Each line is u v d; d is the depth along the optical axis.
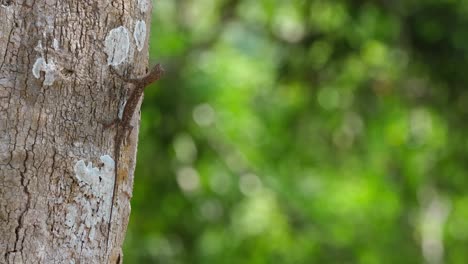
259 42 12.14
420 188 12.63
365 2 10.40
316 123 11.98
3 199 3.16
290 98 11.84
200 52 11.52
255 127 12.12
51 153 3.23
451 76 10.80
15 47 3.19
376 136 11.84
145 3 3.57
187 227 10.69
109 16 3.38
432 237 14.14
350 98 11.47
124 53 3.44
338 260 12.30
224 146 11.31
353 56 10.89
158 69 3.50
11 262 3.16
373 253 12.64
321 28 10.86
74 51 3.29
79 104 3.30
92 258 3.36
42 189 3.21
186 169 10.69
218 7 12.00
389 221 12.76
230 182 11.04
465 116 11.25
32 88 3.20
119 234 3.53
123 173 3.52
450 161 11.95
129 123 3.48
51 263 3.24
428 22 10.42
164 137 10.26
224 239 11.06
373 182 12.71
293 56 11.09
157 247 10.34
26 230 3.19
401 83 11.24
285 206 12.00
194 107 10.38
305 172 12.67
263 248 11.63
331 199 12.79
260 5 11.70
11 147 3.17
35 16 3.22
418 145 11.94
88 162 3.31
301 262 11.98
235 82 12.09
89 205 3.33
